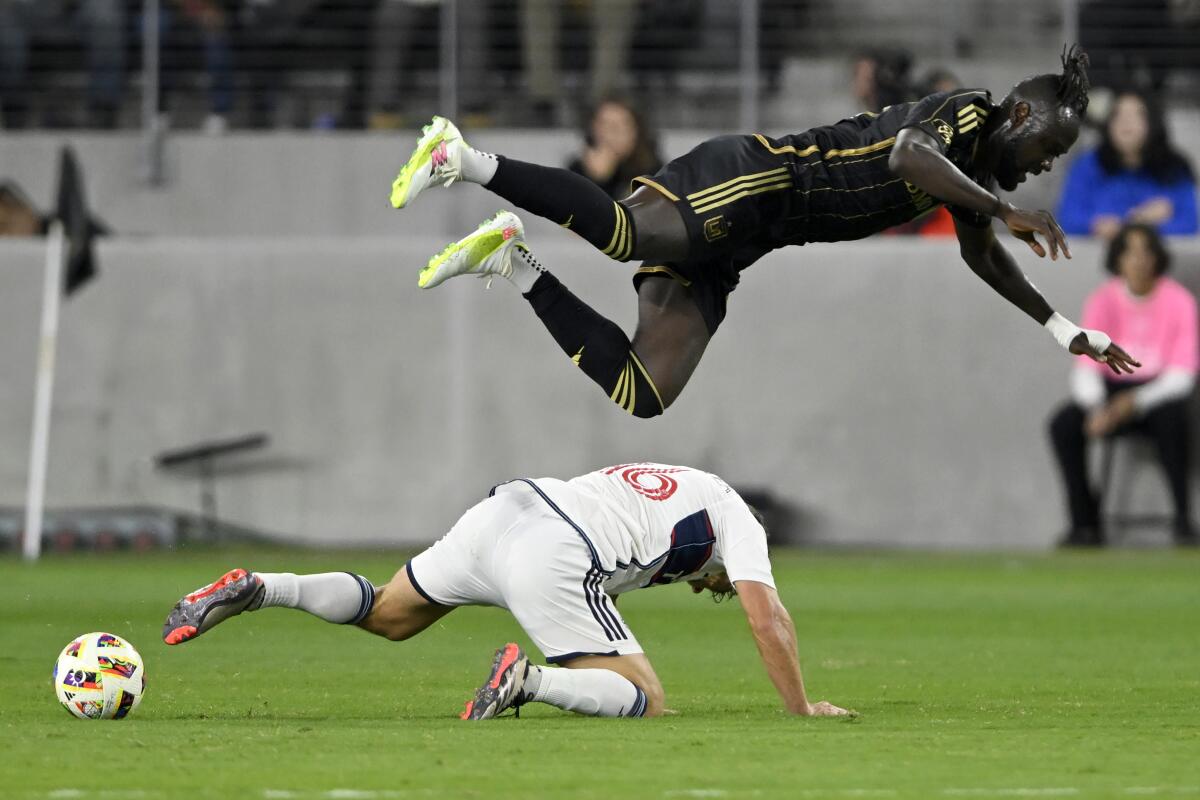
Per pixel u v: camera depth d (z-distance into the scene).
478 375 54.81
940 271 54.66
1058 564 49.31
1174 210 55.50
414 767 14.63
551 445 54.81
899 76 54.06
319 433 54.81
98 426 54.78
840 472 54.78
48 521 54.25
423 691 22.42
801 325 54.84
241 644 29.39
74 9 58.88
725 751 15.76
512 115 58.97
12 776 14.12
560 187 20.25
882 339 54.78
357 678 24.14
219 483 54.78
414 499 54.75
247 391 54.84
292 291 54.94
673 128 59.62
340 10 59.38
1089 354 22.77
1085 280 54.38
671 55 59.69
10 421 54.59
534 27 58.72
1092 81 59.41
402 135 57.41
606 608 18.84
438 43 59.09
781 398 54.88
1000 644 30.38
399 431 54.84
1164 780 14.20
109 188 57.34
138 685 18.86
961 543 54.56
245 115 59.47
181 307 54.97
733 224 20.72
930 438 54.72
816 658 27.95
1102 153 55.69
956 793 13.48
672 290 21.81
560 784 13.79
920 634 32.22
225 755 15.33
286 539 54.78
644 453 54.94
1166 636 31.89
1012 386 54.50
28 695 21.31
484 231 20.98
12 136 56.94
